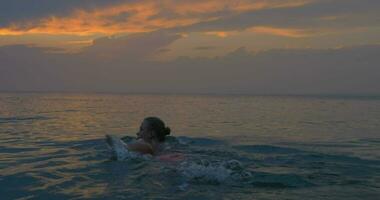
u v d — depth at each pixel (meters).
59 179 6.93
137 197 5.73
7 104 40.34
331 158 9.64
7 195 5.91
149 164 8.22
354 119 24.81
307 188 6.36
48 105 39.31
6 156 9.56
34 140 12.78
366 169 8.15
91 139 12.90
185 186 6.37
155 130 9.62
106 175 7.21
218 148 11.08
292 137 14.68
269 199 5.66
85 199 5.65
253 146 11.73
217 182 6.63
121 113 27.12
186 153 9.75
